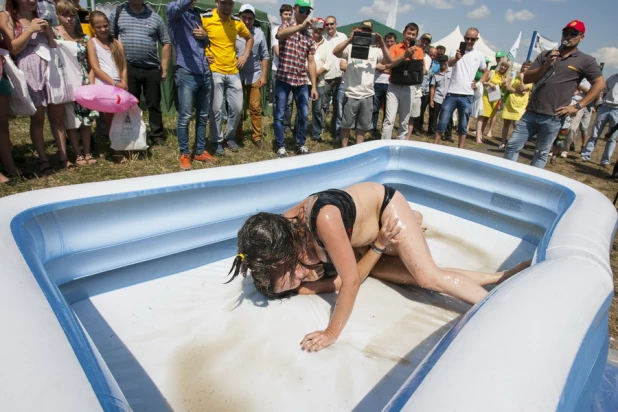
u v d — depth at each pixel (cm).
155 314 210
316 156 312
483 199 343
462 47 631
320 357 187
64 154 445
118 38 510
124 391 164
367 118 593
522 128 461
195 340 193
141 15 508
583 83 772
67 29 445
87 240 205
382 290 241
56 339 104
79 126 450
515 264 294
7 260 134
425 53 871
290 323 207
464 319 136
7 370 90
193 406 161
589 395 132
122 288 229
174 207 233
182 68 447
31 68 390
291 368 180
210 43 496
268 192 274
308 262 207
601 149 995
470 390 93
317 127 693
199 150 504
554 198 299
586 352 121
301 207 196
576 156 841
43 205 186
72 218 198
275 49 575
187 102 457
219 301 223
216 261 268
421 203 385
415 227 219
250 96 597
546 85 435
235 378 174
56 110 426
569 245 185
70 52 428
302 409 162
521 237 331
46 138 550
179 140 471
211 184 245
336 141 708
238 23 503
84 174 435
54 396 86
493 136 995
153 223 227
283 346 192
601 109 764
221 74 506
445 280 216
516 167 328
